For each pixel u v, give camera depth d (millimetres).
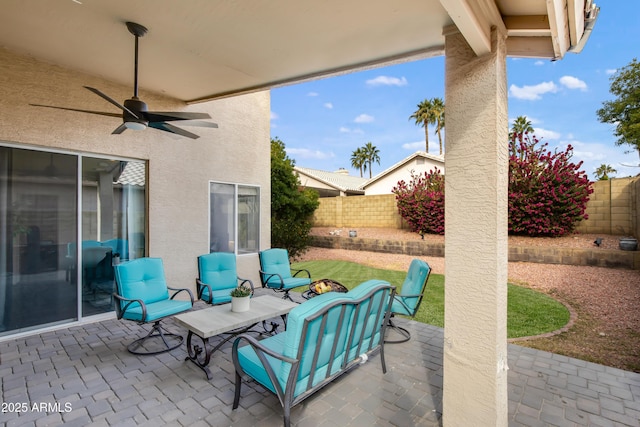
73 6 2721
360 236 11352
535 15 1982
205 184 5719
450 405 2064
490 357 1885
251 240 6598
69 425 2258
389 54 3404
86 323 4391
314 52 3408
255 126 6625
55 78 4039
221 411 2434
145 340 3812
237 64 3801
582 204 7691
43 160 4078
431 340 3822
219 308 3549
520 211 8164
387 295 2848
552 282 6027
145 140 4930
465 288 1984
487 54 1911
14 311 3881
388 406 2502
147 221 5012
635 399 2588
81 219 4391
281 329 4160
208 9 2688
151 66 3955
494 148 1872
